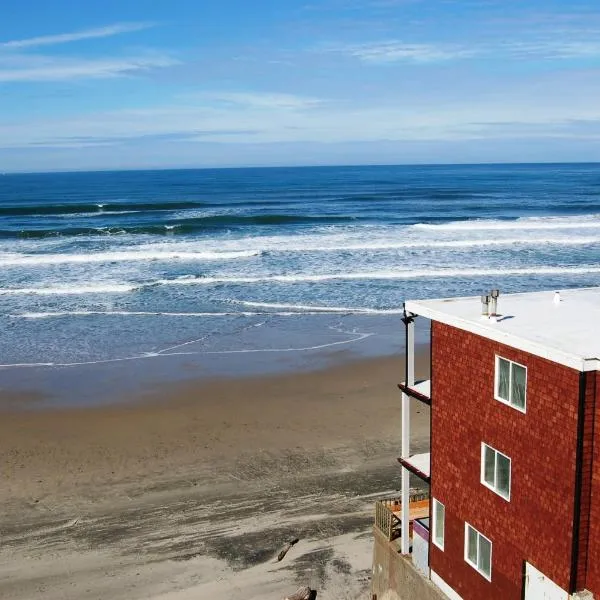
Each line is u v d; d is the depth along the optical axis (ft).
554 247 213.25
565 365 36.29
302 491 73.41
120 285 165.58
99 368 110.83
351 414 91.97
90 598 58.34
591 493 36.58
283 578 60.44
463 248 211.41
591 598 37.04
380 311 142.10
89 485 74.79
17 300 154.61
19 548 64.54
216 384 102.99
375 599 57.41
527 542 40.32
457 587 47.37
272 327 132.57
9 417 91.56
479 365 43.52
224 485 74.69
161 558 63.21
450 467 47.37
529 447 39.60
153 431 87.30
